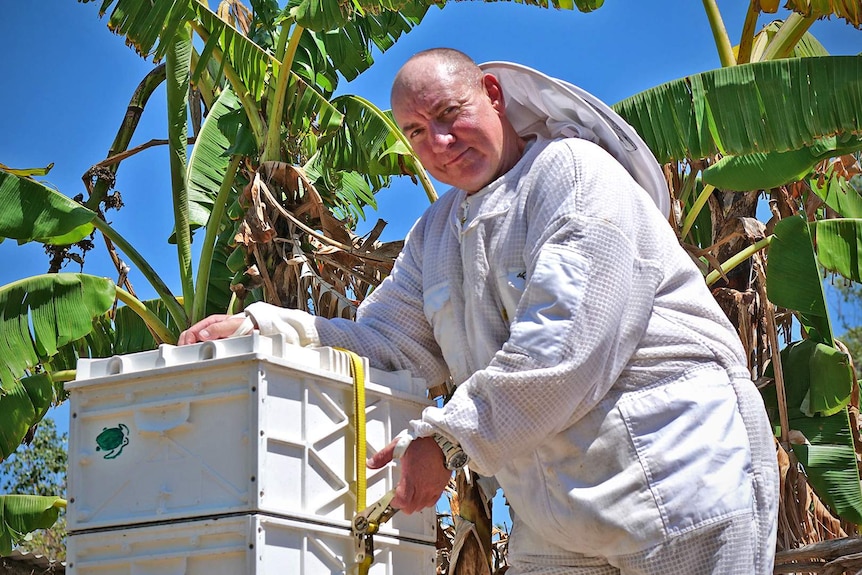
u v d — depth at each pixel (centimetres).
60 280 693
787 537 566
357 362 265
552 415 246
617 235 256
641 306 261
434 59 284
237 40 674
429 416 248
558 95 289
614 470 252
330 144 721
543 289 251
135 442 246
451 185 288
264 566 231
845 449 587
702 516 247
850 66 541
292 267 598
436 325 292
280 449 240
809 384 604
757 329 621
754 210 642
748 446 261
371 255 583
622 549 250
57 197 689
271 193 627
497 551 537
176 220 804
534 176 271
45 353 679
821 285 591
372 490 270
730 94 549
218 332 288
